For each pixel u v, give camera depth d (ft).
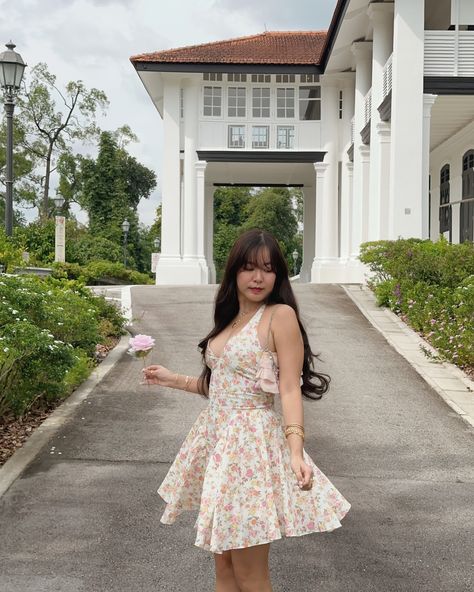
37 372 20.54
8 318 20.39
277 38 95.91
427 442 21.44
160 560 13.32
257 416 9.60
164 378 10.98
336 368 31.53
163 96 87.10
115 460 18.98
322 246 86.17
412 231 56.39
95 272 97.60
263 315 9.80
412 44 55.83
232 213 226.99
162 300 52.54
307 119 86.94
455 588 12.46
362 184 73.00
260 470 9.32
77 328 28.45
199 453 9.96
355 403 25.93
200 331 40.42
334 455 20.06
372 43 72.38
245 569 9.43
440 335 35.06
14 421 22.45
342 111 86.07
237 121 86.28
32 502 16.03
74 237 142.72
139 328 41.24
